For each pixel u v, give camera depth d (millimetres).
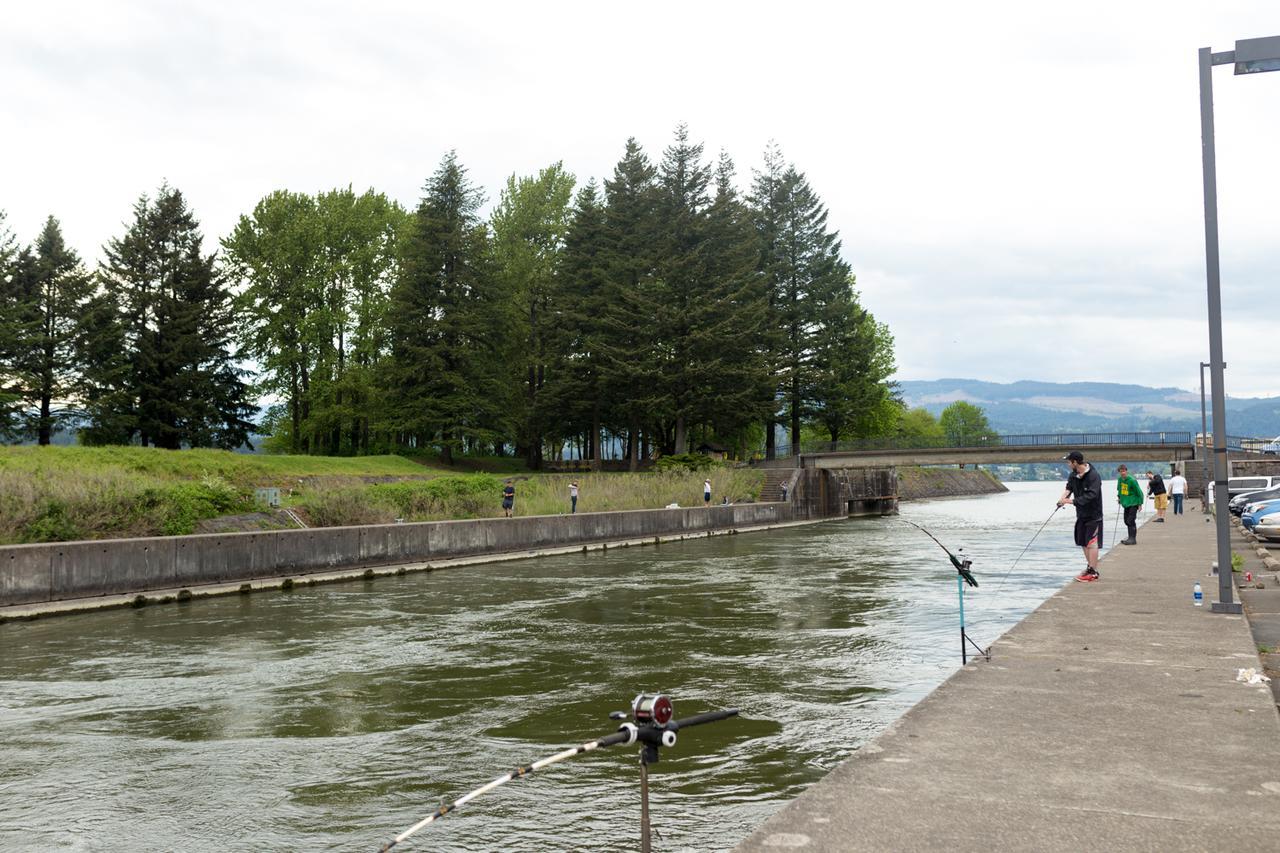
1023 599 20078
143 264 64688
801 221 81875
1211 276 11148
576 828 6758
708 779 7875
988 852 3891
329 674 12727
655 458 82188
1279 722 6094
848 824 4242
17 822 7062
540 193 80750
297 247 72625
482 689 11664
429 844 6496
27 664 13664
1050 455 70688
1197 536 26984
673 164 74750
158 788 7859
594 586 23734
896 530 51375
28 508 23516
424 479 57750
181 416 62781
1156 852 3889
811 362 80625
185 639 15852
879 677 12062
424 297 72062
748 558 32500
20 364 58281
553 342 74125
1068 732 5879
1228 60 10914
